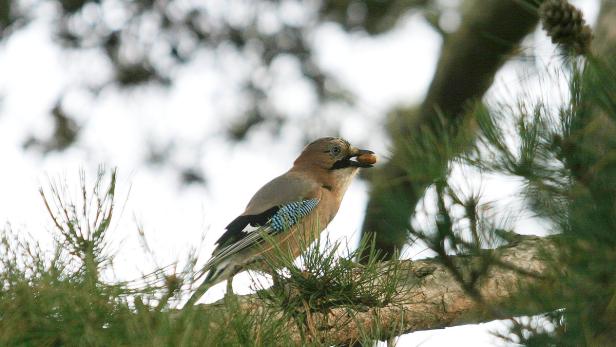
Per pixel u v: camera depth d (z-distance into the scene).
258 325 5.45
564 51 4.92
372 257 6.45
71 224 5.23
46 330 4.93
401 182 5.17
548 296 4.60
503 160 4.58
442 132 5.00
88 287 4.96
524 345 4.64
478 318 7.57
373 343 5.90
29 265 5.07
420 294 7.47
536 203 4.52
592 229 4.17
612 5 7.78
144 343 4.57
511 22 13.25
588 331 4.32
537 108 4.55
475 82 13.95
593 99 4.22
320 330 6.45
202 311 4.89
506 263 5.04
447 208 4.95
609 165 4.27
